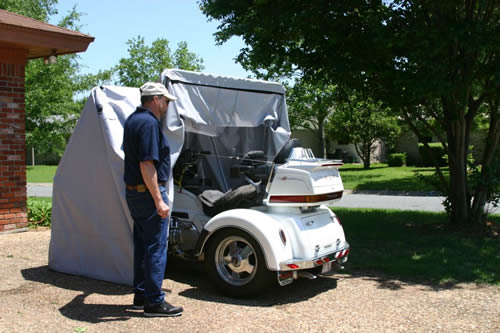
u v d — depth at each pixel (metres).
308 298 4.93
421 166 28.14
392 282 5.56
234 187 6.30
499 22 7.91
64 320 4.12
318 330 4.01
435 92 6.91
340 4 7.38
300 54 8.27
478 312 4.48
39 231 8.20
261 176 5.91
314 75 8.52
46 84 14.18
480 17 7.83
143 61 27.38
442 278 5.66
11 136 7.85
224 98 5.87
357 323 4.19
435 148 26.23
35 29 7.45
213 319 4.22
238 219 4.80
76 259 5.56
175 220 5.66
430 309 4.58
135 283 4.46
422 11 7.50
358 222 9.38
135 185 4.23
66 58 14.33
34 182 23.20
